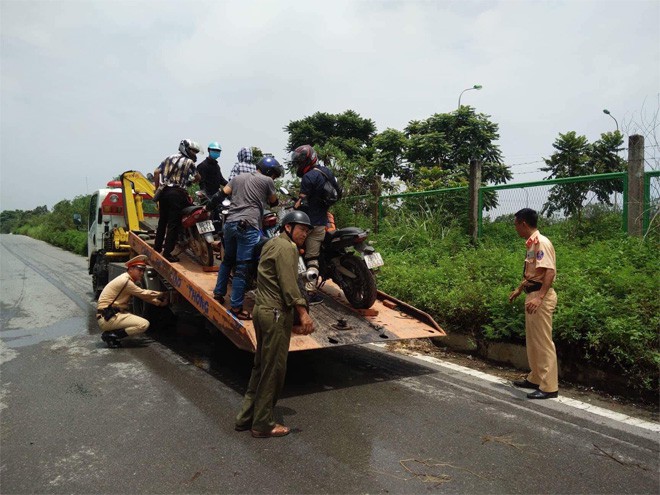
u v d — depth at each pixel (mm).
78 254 26281
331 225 6676
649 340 4938
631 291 5770
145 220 10797
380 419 4500
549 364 4977
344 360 6375
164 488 3371
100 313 7102
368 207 12727
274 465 3670
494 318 6207
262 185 5617
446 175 19031
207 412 4691
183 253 7934
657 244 7031
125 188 9742
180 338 7668
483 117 24078
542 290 4957
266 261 4191
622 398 4988
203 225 6938
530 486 3381
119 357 6621
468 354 6609
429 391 5230
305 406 4824
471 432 4219
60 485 3422
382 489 3348
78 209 33656
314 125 30641
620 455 3816
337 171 13188
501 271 7305
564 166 14219
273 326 4066
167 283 7582
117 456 3830
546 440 4066
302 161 6156
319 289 6895
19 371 6070
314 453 3855
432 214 10961
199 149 7465
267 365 4070
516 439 4086
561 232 8430
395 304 6648
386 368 6043
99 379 5699
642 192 7406
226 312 5281
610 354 5105
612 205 7973
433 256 9477
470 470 3596
